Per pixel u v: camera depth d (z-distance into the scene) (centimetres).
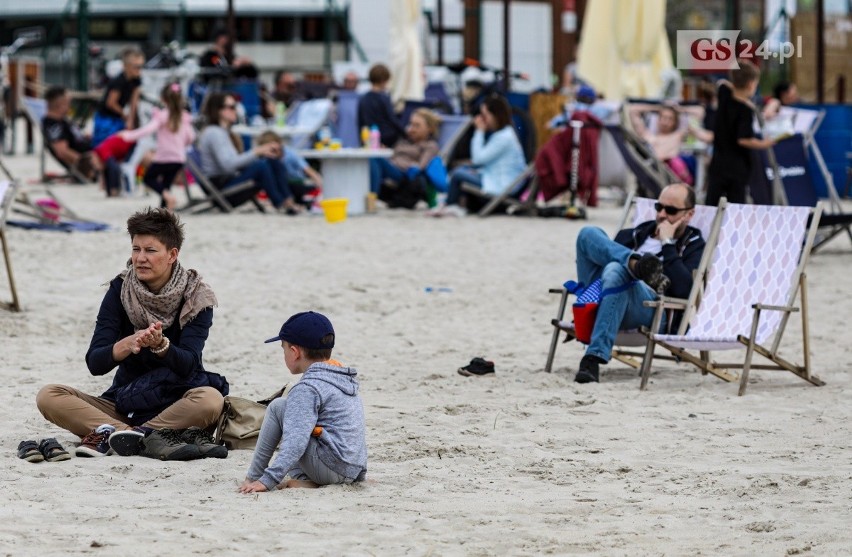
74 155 5881
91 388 2038
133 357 1692
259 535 1286
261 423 1681
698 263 2220
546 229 4203
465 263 3459
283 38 9825
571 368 2267
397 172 4747
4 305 2677
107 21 10056
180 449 1606
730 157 3309
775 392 2077
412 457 1648
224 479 1521
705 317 2191
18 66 8000
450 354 2380
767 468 1595
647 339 2167
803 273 2114
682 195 2214
